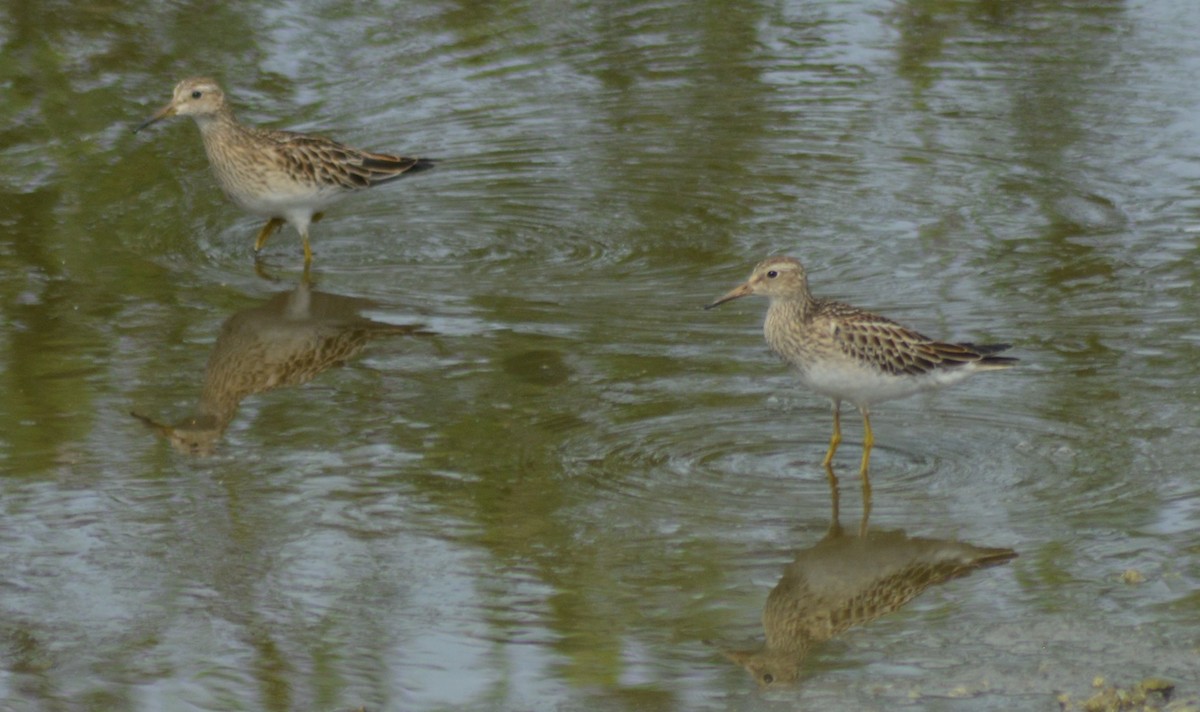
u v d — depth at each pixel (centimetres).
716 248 1756
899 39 2392
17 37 2262
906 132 2077
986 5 2511
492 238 1800
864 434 1323
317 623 1059
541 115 2144
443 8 2464
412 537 1166
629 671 994
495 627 1049
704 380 1428
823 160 2000
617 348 1501
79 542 1163
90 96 2116
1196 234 1750
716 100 2195
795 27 2444
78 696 980
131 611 1074
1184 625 1020
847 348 1233
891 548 1138
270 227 1780
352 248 1778
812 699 954
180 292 1641
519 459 1281
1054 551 1123
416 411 1372
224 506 1215
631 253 1748
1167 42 2338
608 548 1145
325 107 2122
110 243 1761
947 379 1261
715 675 985
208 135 1736
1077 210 1828
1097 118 2091
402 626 1053
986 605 1059
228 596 1093
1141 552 1117
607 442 1309
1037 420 1338
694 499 1213
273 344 1513
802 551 1136
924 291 1623
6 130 2027
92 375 1441
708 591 1088
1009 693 950
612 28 2436
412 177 1973
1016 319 1550
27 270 1678
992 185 1909
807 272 1678
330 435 1327
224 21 2358
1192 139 2012
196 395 1405
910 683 966
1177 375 1416
